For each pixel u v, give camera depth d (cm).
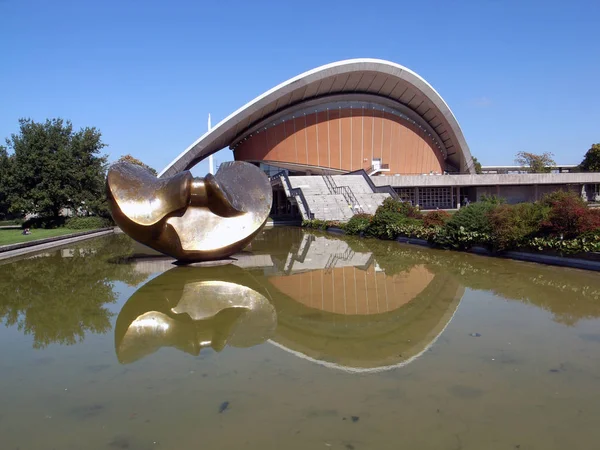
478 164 5953
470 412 343
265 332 567
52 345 536
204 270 1075
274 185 3456
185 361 468
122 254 1471
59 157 2600
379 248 1453
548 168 5128
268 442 307
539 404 354
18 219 3591
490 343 497
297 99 3984
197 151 3556
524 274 896
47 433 328
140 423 338
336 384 399
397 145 4300
